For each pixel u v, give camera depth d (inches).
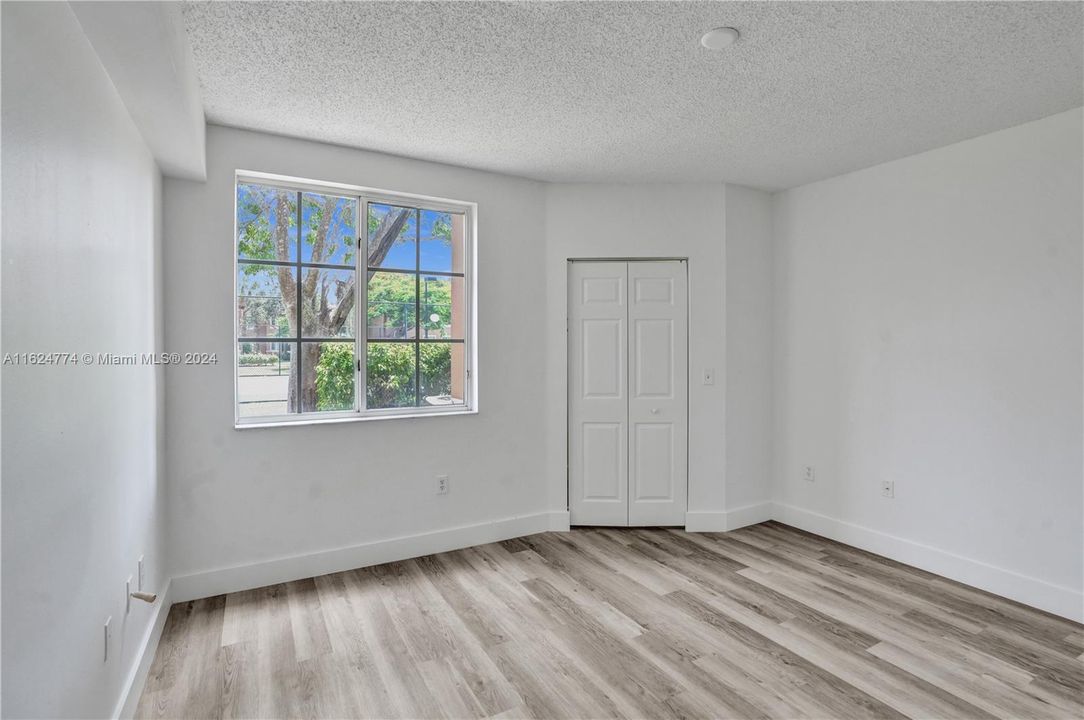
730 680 83.9
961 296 120.0
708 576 122.3
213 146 111.6
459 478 139.9
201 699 79.0
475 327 142.6
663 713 76.4
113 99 69.2
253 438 115.5
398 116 108.0
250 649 92.0
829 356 147.5
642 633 97.7
